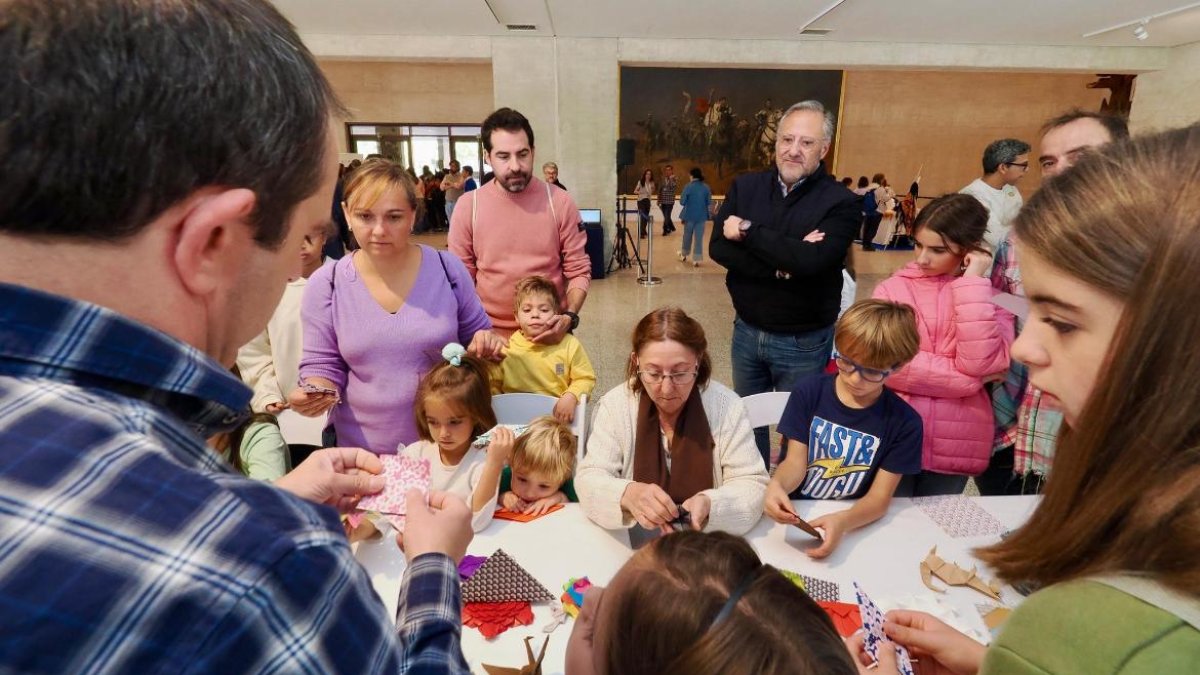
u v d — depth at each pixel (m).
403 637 0.46
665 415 1.42
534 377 2.22
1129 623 0.32
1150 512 0.32
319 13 5.39
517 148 2.22
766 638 0.48
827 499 1.46
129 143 0.30
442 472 1.51
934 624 0.82
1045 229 0.37
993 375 1.61
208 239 0.35
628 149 8.28
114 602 0.27
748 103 9.95
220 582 0.28
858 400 1.44
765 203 2.20
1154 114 7.00
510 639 1.00
